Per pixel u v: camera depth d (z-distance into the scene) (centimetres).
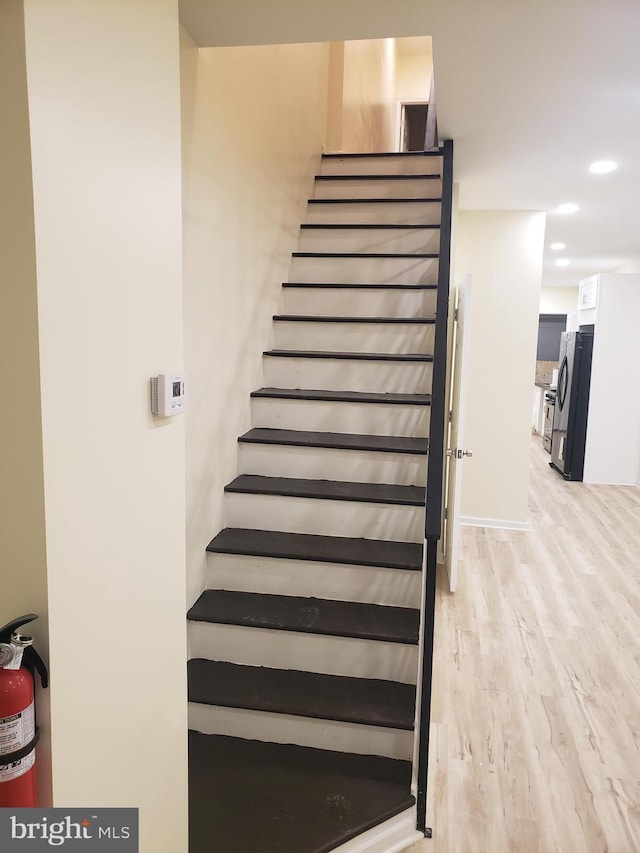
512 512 497
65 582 96
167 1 123
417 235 354
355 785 190
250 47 268
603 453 670
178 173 130
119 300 108
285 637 217
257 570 236
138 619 122
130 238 112
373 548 236
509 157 326
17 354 88
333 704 202
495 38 203
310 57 388
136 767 124
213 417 239
